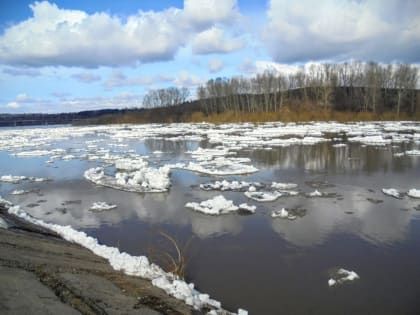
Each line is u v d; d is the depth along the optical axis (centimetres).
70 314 550
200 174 2083
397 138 3534
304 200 1500
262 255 982
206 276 868
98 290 669
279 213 1323
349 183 1778
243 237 1116
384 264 916
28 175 2211
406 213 1307
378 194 1566
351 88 7206
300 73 7612
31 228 1107
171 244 1079
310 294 780
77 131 6575
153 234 1165
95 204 1501
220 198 1425
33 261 761
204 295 747
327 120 6069
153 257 979
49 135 5697
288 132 4403
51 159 2841
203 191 1689
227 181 1884
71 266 790
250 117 6731
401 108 6456
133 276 813
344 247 1023
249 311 718
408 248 1007
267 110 7119
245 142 3534
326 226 1192
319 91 6881
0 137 5462
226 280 847
